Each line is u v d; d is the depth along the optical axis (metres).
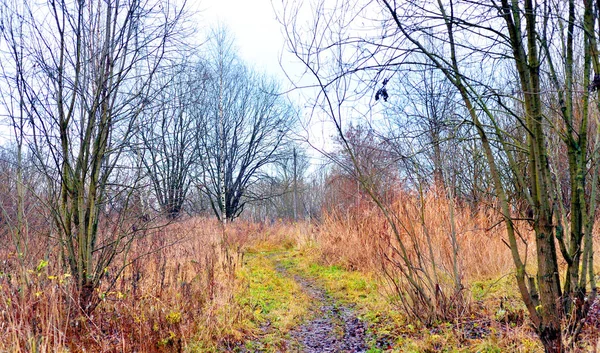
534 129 2.90
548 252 2.91
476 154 4.92
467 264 6.52
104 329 4.38
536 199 2.94
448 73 3.02
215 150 22.70
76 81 5.11
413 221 6.82
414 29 3.12
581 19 3.16
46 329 3.55
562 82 3.78
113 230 5.52
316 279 9.09
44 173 4.97
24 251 4.86
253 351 4.77
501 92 4.06
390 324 5.38
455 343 4.31
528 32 2.83
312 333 5.51
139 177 5.89
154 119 6.77
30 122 4.82
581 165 3.07
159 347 4.14
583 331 3.69
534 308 2.98
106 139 5.25
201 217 15.64
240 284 7.43
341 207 12.60
